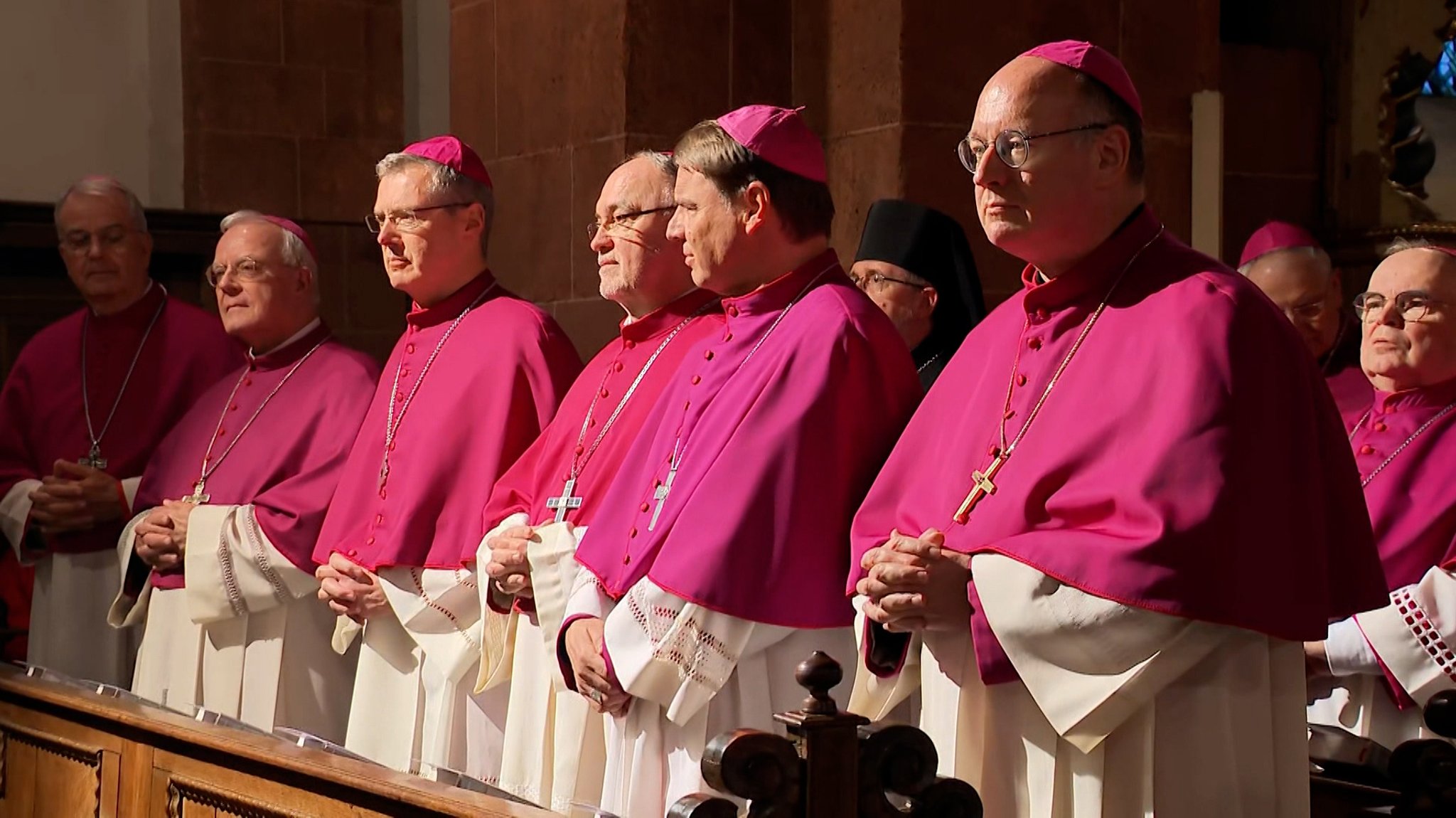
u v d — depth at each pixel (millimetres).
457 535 4324
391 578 4375
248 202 8344
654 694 3279
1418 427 3785
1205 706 2656
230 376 5367
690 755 3309
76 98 8133
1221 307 2734
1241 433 2631
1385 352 3818
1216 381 2660
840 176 6074
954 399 3137
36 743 4023
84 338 5883
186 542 4855
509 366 4434
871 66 5922
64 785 3908
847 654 3322
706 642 3234
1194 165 6121
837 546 3275
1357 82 6816
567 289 6516
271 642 4828
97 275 5770
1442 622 3406
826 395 3312
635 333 4094
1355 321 4750
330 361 5195
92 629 5410
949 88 5844
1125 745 2699
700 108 6254
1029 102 2852
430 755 4262
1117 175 2887
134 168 8273
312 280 5301
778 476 3264
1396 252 3914
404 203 4582
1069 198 2861
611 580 3484
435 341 4629
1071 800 2752
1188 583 2559
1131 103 2902
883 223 4410
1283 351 2730
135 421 5727
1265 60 6820
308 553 4793
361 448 4633
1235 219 6789
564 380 4461
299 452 5008
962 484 2963
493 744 4254
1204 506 2580
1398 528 3654
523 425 4398
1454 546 3533
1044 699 2678
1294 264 4621
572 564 3846
